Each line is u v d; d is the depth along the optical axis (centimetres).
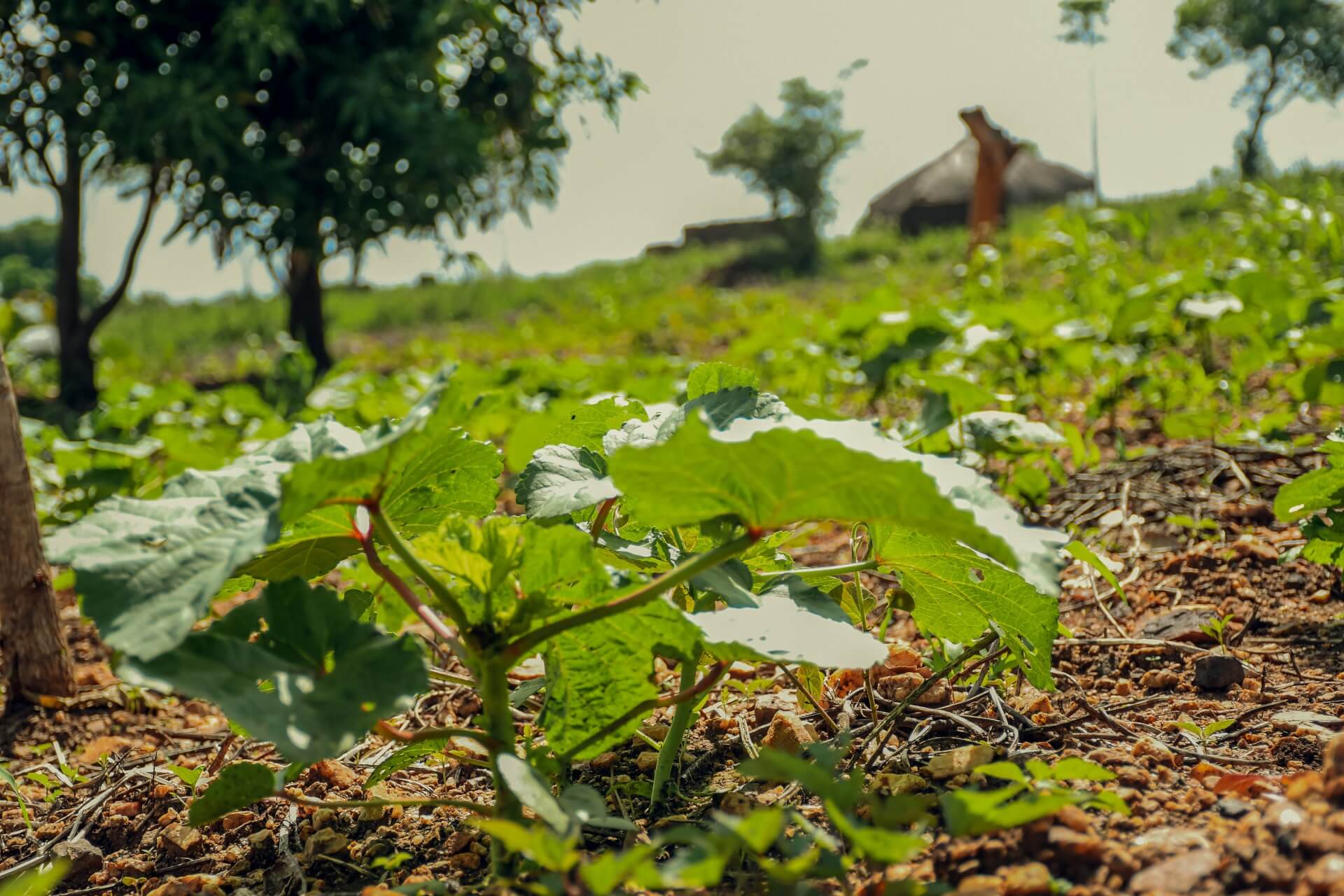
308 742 127
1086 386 612
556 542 145
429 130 1274
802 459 130
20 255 5888
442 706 251
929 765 181
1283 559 247
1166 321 519
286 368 880
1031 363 528
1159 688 228
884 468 127
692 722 214
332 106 1270
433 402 140
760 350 762
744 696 235
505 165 1656
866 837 119
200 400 762
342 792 207
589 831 179
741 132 3123
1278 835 131
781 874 122
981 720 201
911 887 134
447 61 1444
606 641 155
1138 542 317
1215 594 277
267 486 149
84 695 287
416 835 189
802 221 2786
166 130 1159
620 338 1394
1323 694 210
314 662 141
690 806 186
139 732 277
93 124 1170
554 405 555
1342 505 227
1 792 240
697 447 130
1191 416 386
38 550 283
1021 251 1055
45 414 1146
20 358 1420
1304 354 439
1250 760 179
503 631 150
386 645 140
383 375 1420
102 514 141
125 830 209
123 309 2845
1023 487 357
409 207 1306
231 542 136
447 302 2409
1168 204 1677
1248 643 247
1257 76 3628
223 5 1220
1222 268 745
